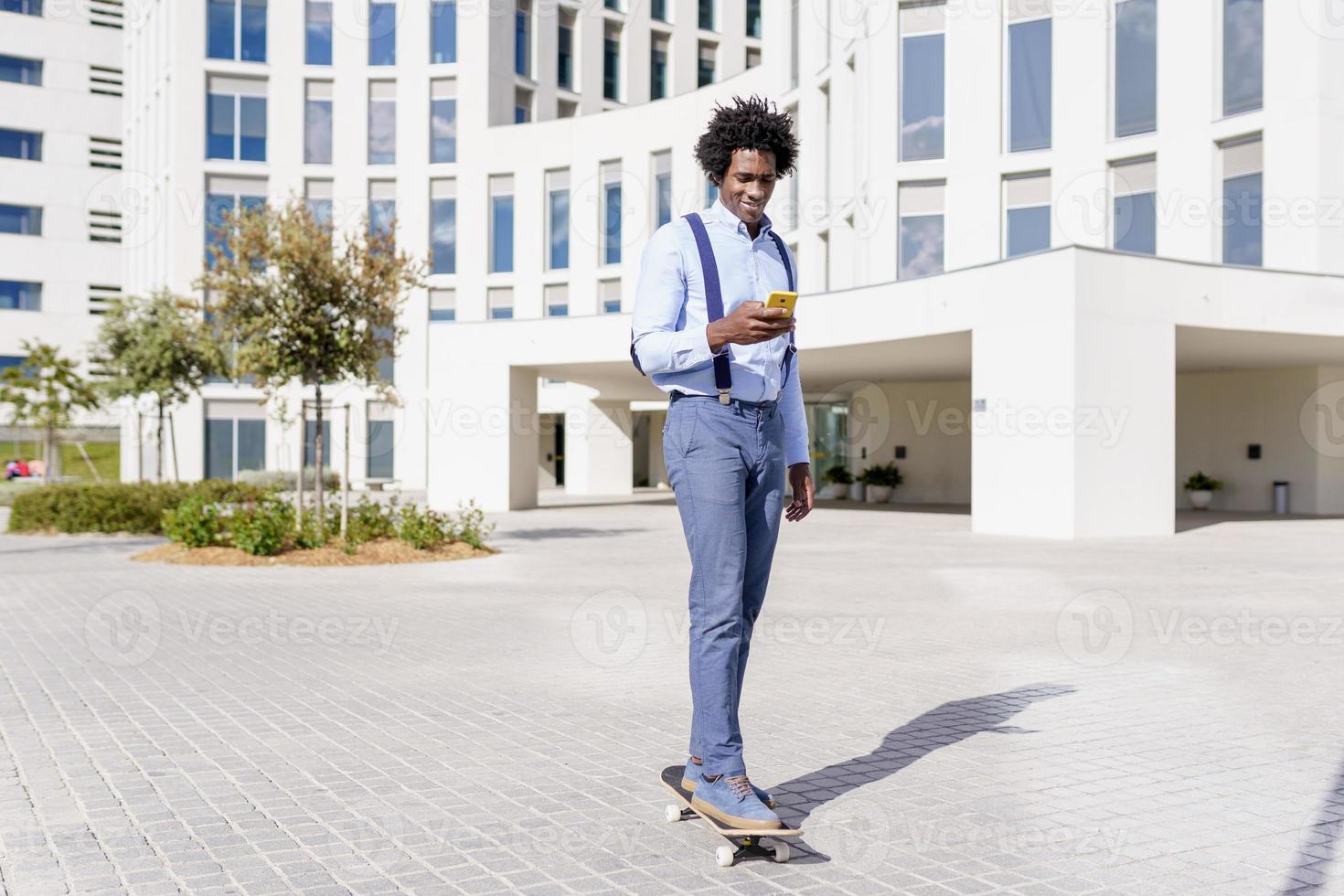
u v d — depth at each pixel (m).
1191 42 20.58
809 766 4.02
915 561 12.36
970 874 2.92
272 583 10.46
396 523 14.44
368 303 13.32
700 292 3.16
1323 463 22.08
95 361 23.62
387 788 3.77
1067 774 3.90
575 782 3.85
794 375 3.48
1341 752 4.23
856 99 23.78
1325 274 17.14
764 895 2.77
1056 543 14.79
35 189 50.97
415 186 36.06
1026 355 15.88
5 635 7.36
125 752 4.27
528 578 10.88
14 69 50.75
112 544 15.77
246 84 35.41
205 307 13.19
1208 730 4.59
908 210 22.64
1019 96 22.09
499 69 36.38
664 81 41.72
